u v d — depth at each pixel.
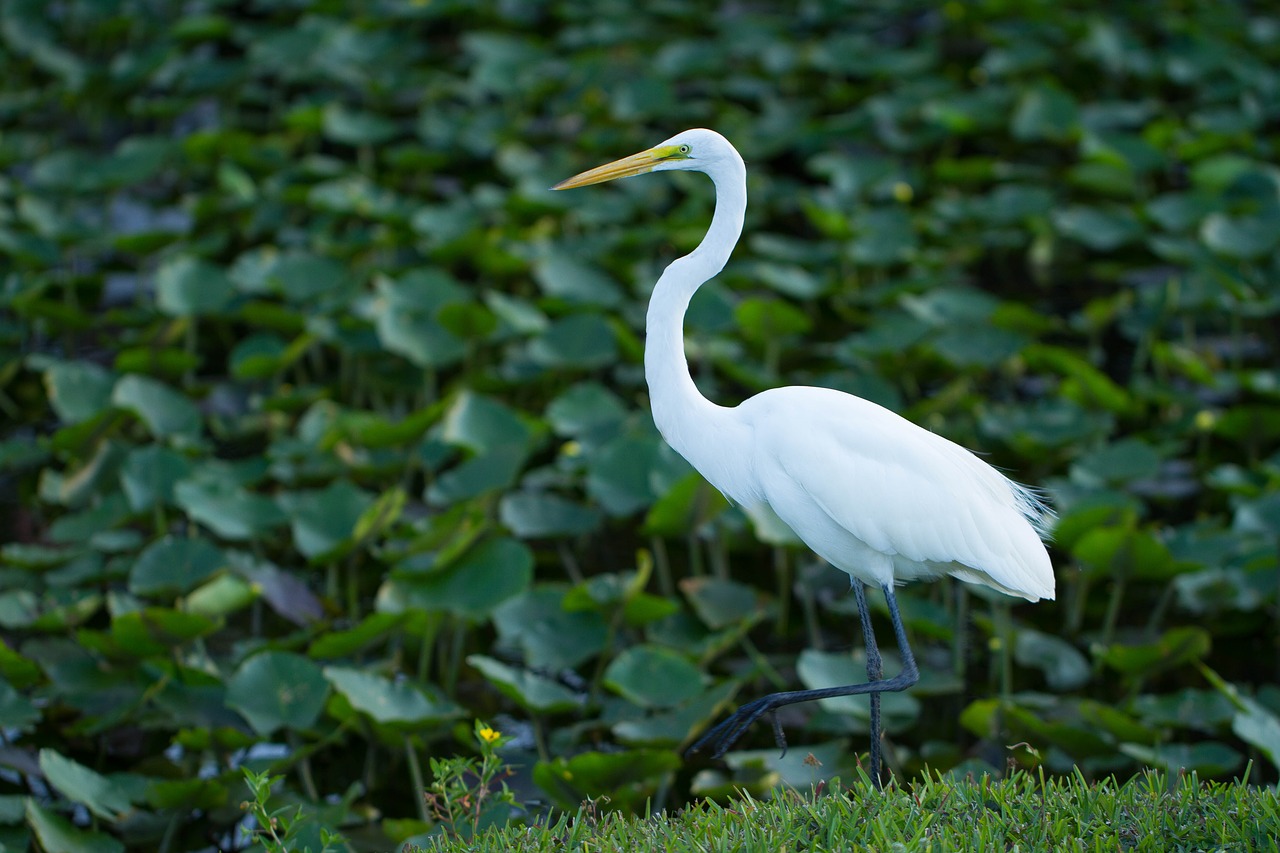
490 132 17.48
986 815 5.43
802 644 10.37
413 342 12.36
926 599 9.98
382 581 10.87
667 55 19.70
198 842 8.04
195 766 8.59
